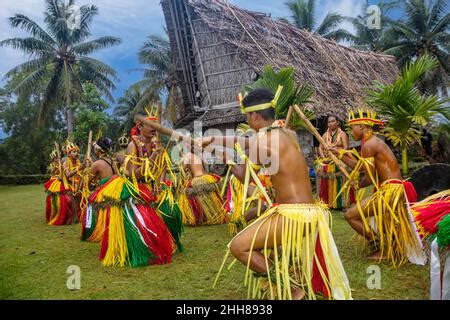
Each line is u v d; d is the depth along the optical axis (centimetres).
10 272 362
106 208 387
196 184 586
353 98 1245
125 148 412
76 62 2403
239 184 496
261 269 257
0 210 877
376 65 1652
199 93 1312
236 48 1130
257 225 254
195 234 522
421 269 344
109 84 2550
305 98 521
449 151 888
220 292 298
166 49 2516
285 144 256
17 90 2275
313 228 246
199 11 1207
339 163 367
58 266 380
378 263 364
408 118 533
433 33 2412
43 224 654
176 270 357
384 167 370
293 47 1277
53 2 2300
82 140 2205
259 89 268
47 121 2697
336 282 247
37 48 2266
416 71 529
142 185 393
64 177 654
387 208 361
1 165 2859
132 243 374
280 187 256
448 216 248
